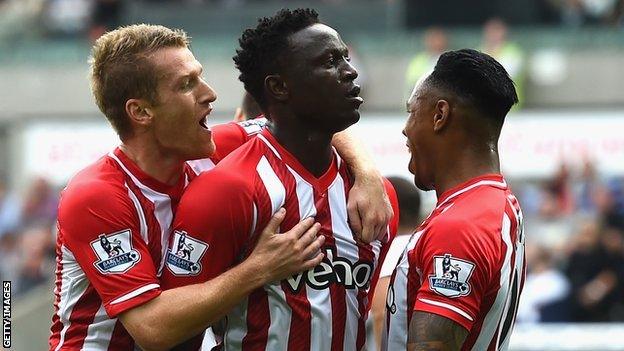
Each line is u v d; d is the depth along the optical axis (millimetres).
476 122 7555
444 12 28688
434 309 7184
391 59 28031
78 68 29250
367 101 28016
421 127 7680
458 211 7375
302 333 7688
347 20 29062
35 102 29297
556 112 25391
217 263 7598
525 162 24953
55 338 8109
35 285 21766
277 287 7621
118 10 30516
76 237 7680
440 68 7664
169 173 7844
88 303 7871
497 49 26312
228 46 28500
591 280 19656
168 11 29406
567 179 23562
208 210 7516
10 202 25188
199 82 7762
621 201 22938
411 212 11016
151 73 7633
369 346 9766
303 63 7613
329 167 7969
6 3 31734
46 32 30547
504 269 7344
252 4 29281
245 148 7805
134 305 7566
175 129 7695
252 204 7562
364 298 8000
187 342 8008
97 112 29188
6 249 24078
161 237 7840
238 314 7711
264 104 7902
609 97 27500
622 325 16734
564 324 18500
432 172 7715
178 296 7504
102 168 7824
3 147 28656
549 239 21656
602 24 28453
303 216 7727
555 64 27547
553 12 28641
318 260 7633
